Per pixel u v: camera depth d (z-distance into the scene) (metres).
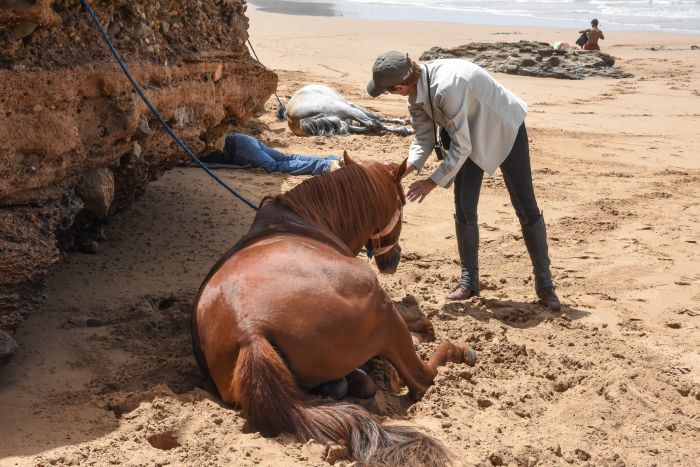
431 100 5.88
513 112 5.98
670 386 5.19
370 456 3.79
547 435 4.49
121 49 5.59
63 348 5.11
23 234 4.84
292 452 3.92
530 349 5.54
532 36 32.66
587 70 22.47
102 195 5.59
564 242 8.28
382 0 53.94
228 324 4.15
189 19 6.46
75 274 6.42
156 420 4.21
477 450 4.19
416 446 3.83
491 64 23.23
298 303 4.14
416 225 8.66
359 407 4.04
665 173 11.28
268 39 28.88
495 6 49.97
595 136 13.76
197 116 6.60
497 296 6.71
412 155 6.11
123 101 5.47
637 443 4.48
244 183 9.59
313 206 5.01
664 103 17.77
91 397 4.48
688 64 24.91
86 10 5.17
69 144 5.04
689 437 4.60
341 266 4.36
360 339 4.31
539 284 6.46
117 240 7.29
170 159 6.82
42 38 4.91
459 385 4.91
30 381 4.70
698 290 7.05
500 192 10.03
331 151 11.81
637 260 7.78
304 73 20.70
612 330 6.12
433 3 51.72
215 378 4.30
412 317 5.61
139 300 5.93
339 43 28.67
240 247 4.74
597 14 44.97
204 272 6.66
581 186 10.50
